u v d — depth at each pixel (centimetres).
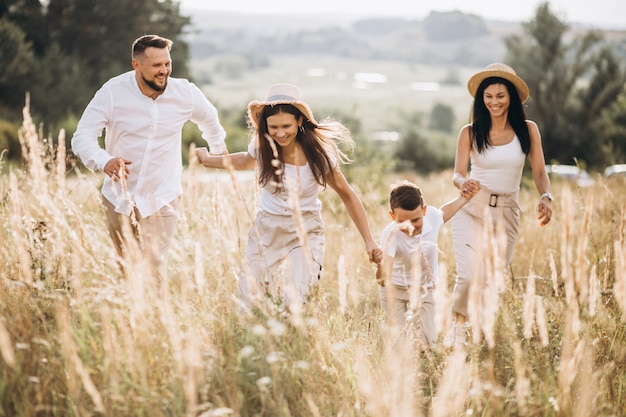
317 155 480
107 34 4184
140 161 525
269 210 486
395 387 325
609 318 438
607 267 461
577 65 3192
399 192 473
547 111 3228
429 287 481
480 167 561
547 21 3256
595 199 767
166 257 538
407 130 4622
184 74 4525
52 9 4116
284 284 453
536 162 562
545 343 352
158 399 319
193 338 336
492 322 352
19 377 331
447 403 342
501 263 346
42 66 3509
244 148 3497
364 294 592
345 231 770
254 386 343
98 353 344
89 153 496
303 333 373
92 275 455
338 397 353
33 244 446
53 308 400
